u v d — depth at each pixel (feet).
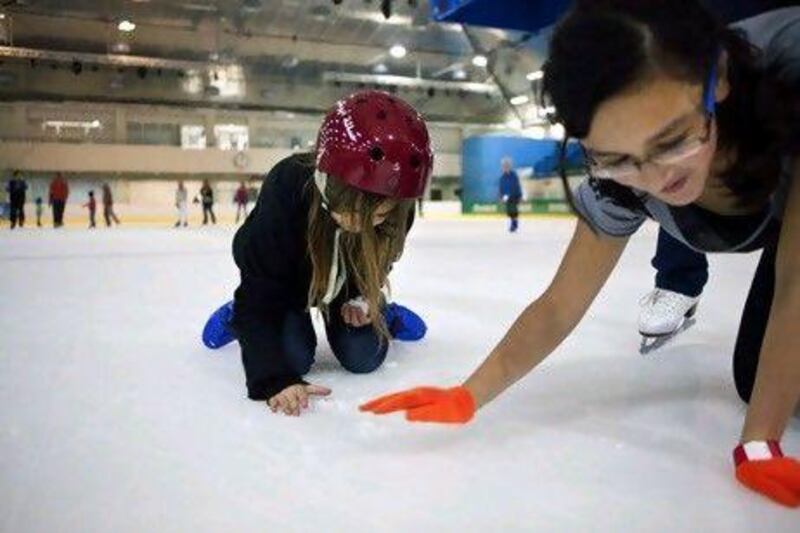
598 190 2.93
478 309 7.48
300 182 4.01
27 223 53.67
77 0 48.16
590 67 1.94
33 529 2.42
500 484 2.80
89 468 2.99
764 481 2.56
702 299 7.93
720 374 4.52
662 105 1.99
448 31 55.67
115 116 64.59
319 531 2.41
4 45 54.08
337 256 4.07
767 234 3.05
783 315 2.59
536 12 10.96
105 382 4.45
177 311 7.54
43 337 5.99
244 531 2.41
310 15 51.78
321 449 3.21
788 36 2.37
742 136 2.34
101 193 64.13
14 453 3.17
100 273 11.95
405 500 2.66
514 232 29.35
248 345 3.97
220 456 3.13
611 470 2.93
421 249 18.06
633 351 5.24
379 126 3.43
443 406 3.06
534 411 3.75
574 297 3.29
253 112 67.46
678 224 3.02
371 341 4.54
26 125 61.62
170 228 40.70
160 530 2.42
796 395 2.62
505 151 62.49
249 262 4.07
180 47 57.31
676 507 2.57
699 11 2.02
